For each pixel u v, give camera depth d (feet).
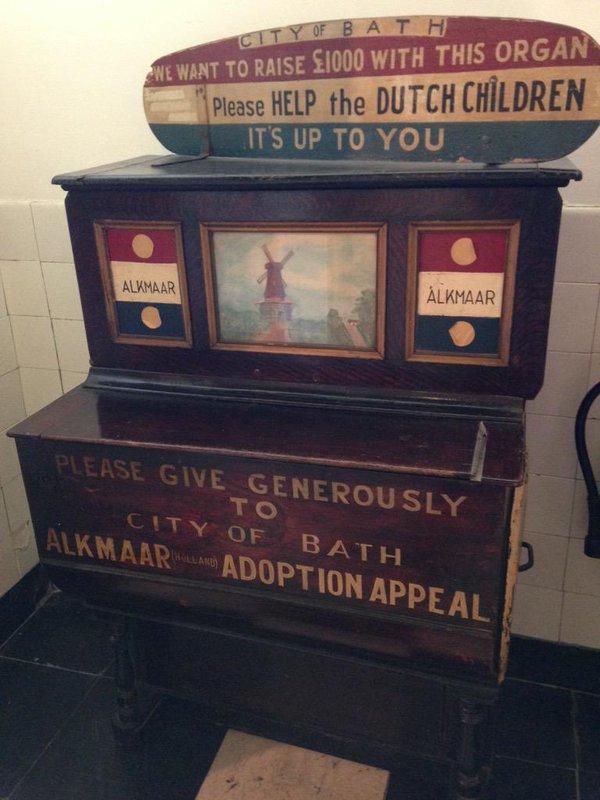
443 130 4.69
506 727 6.93
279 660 6.33
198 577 5.35
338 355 5.24
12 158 6.95
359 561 4.85
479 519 4.45
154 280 5.46
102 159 6.75
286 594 5.15
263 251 5.12
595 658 7.12
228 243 5.17
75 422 5.39
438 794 6.27
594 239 5.69
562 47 4.29
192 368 5.66
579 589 6.92
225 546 5.17
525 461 4.50
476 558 4.56
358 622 5.04
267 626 5.41
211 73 5.11
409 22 4.50
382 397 5.21
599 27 5.23
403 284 4.91
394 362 5.15
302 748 6.76
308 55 4.80
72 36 6.34
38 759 6.75
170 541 5.31
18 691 7.51
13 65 6.59
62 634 8.28
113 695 7.44
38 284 7.41
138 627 6.66
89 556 5.63
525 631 7.30
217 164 5.19
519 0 5.29
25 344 7.77
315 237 4.96
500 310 4.82
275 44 4.85
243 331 5.43
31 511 5.65
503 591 4.64
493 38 4.39
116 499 5.32
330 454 4.65
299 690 6.40
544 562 6.92
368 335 5.14
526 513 6.77
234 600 5.33
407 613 4.89
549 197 4.47
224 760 6.66
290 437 4.92
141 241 5.36
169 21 6.06
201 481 5.01
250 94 5.06
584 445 6.06
